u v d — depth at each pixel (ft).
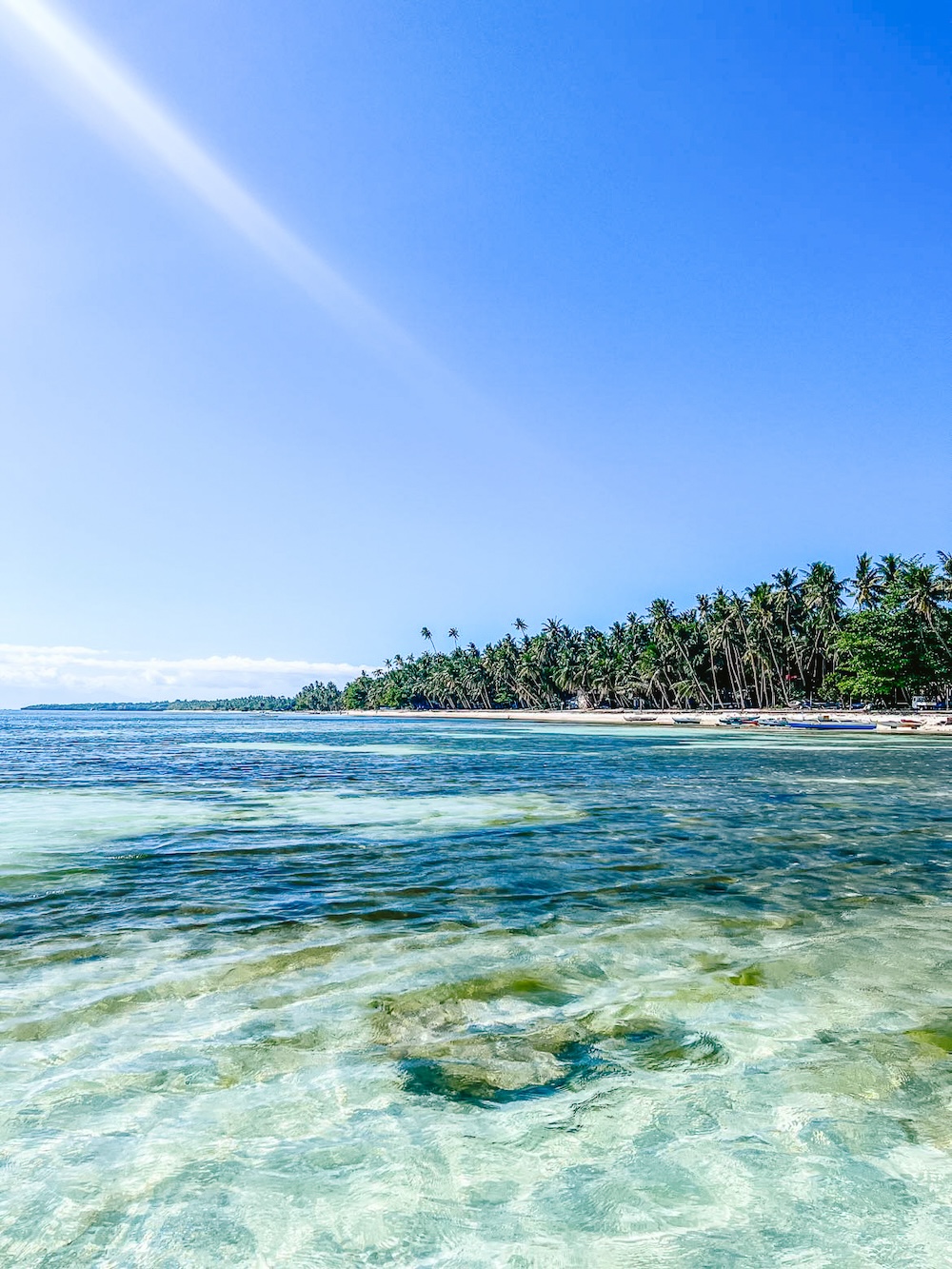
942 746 158.51
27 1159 12.82
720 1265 10.48
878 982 21.47
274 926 27.20
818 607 292.20
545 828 50.11
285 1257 10.61
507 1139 13.53
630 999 20.20
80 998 20.13
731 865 38.17
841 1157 12.98
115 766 104.37
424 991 20.77
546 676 485.56
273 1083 15.48
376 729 312.09
